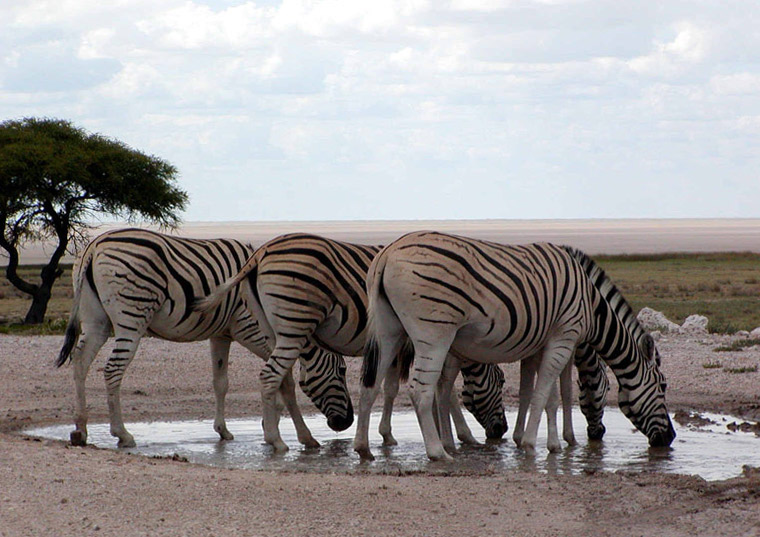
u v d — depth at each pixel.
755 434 12.88
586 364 12.32
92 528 6.98
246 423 13.68
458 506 7.96
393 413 14.58
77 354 11.71
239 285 12.24
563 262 11.33
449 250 10.14
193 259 11.95
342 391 12.74
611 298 12.25
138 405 14.91
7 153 32.47
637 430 13.33
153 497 7.80
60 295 46.78
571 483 8.93
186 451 11.61
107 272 11.38
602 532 7.36
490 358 10.98
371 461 10.87
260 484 8.42
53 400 15.08
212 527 7.11
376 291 10.26
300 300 10.87
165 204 36.75
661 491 8.59
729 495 8.48
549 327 11.06
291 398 12.01
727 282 52.12
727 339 22.52
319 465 10.70
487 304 10.28
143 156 35.84
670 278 57.31
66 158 33.06
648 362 12.20
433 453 10.50
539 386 11.35
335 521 7.39
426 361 10.15
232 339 12.76
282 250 10.99
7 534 6.79
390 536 7.08
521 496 8.37
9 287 51.81
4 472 8.32
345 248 11.29
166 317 11.85
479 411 12.75
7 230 34.06
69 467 8.66
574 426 13.62
